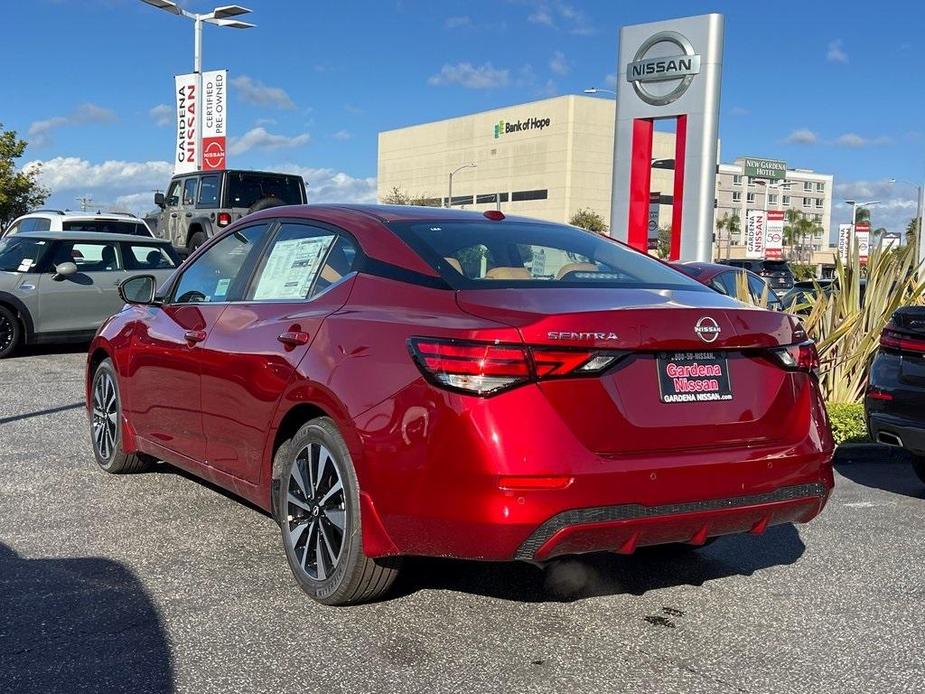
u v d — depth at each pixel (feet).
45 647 11.55
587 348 11.19
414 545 11.59
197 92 90.84
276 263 15.46
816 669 11.60
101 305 42.19
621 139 72.95
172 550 15.25
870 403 20.47
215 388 15.26
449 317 11.69
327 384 12.47
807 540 17.22
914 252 29.01
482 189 403.13
